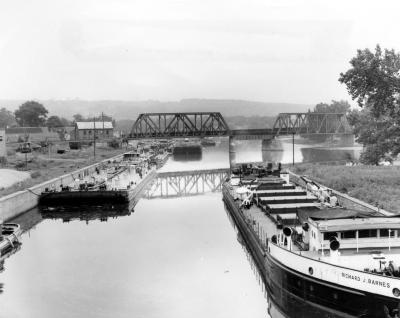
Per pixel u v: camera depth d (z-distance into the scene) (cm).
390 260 3288
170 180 12412
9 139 19988
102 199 8438
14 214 7425
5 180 9562
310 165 12019
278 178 8912
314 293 3338
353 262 3319
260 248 4462
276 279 3803
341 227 3494
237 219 6425
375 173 9344
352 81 9138
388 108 9469
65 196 8512
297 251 3753
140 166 13100
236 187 7975
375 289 2994
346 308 3153
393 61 8875
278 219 5141
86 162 13425
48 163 13025
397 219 3688
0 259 5122
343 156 18175
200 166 16238
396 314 2920
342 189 7825
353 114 12319
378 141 9756
